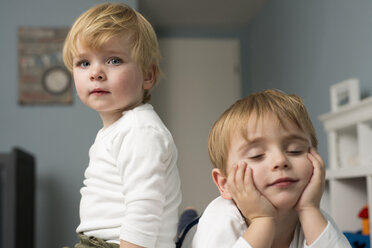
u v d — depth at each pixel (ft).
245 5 14.21
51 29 10.71
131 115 3.00
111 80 3.01
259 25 14.65
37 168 10.35
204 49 16.06
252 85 15.75
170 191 2.98
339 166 7.62
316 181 2.48
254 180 2.48
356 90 7.34
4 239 7.43
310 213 2.46
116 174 2.94
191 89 15.80
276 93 2.74
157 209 2.74
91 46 2.99
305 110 2.65
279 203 2.43
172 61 15.85
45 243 10.14
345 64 8.61
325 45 9.55
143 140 2.84
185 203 15.12
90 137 10.53
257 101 2.63
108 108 3.06
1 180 7.58
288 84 12.05
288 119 2.49
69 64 3.29
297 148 2.50
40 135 10.47
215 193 15.33
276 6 12.89
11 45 10.64
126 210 2.75
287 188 2.43
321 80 9.82
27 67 10.59
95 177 3.05
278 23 12.73
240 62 16.22
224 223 2.62
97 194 2.98
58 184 10.36
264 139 2.47
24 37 10.66
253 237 2.41
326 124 7.95
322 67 9.75
